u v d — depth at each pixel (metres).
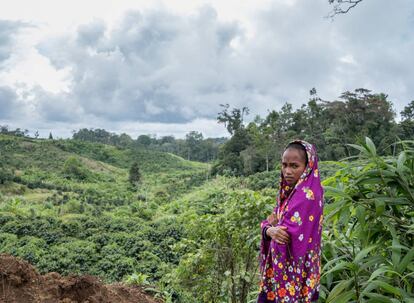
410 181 2.90
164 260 17.73
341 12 12.32
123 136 130.25
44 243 19.84
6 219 23.41
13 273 3.17
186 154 114.56
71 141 95.50
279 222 2.26
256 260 4.87
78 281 3.43
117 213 31.78
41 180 60.16
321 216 2.25
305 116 51.78
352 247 3.11
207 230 5.15
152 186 59.94
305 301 2.18
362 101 40.38
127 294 4.11
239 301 4.86
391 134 35.34
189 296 5.62
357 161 3.15
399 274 2.39
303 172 2.26
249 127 57.03
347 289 2.67
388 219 2.80
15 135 93.56
